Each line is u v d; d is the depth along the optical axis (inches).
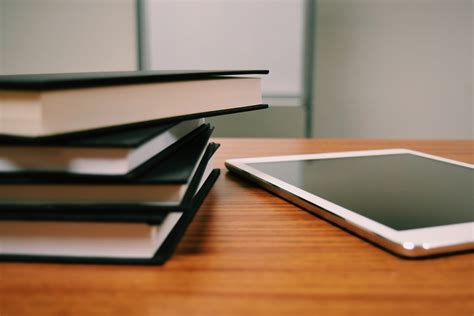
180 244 11.8
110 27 79.5
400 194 15.1
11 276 9.7
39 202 10.8
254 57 71.4
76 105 10.4
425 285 9.4
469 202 14.1
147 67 73.1
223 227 13.3
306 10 69.7
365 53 81.4
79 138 10.5
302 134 65.3
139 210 10.5
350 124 84.4
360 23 80.4
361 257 10.9
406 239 10.8
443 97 82.6
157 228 10.7
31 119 9.6
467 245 10.8
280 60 71.1
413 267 10.3
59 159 10.3
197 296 8.9
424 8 79.4
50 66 81.4
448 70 81.5
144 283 9.4
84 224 10.4
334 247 11.6
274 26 70.4
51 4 79.0
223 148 29.1
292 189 15.6
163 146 13.1
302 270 10.2
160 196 10.7
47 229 10.5
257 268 10.3
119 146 10.1
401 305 8.5
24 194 10.8
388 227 11.6
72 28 79.8
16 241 10.6
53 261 10.4
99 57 80.5
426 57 81.2
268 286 9.3
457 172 18.7
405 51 81.1
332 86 82.9
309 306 8.5
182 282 9.5
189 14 71.4
